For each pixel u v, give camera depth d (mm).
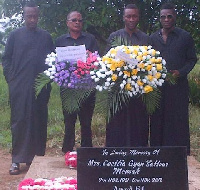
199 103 9148
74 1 7016
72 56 4156
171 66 5012
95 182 3301
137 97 4277
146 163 3297
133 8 4766
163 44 5047
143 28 7852
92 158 3307
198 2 7027
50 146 6840
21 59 5293
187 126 5199
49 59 4270
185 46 5090
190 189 3723
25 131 5371
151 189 3293
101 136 7242
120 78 3967
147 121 4648
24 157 5383
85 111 5273
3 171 5707
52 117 8219
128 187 3293
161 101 5031
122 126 4531
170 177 3289
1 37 8281
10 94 5383
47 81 4312
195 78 10672
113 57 4020
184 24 7828
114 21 7203
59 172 4199
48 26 7344
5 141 7191
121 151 3303
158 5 7531
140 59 3959
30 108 5324
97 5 7172
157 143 5152
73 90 4168
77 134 7242
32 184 3654
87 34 5320
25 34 5320
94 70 4012
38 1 7121
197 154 6391
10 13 7750
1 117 8664
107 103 4027
